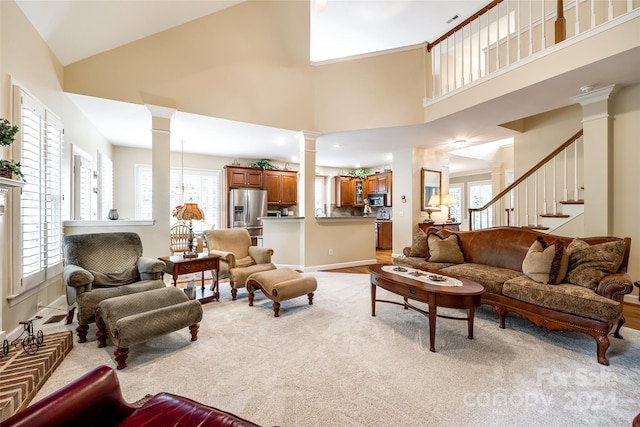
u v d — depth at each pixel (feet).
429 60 14.66
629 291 6.89
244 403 5.27
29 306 8.57
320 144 19.31
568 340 7.88
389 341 7.78
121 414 3.57
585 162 11.27
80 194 12.62
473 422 4.81
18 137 7.70
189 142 18.42
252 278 10.50
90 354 7.02
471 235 12.44
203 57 13.47
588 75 9.62
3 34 7.27
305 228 16.78
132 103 12.07
